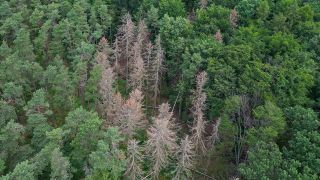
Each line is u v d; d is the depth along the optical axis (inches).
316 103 2412.6
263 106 2257.6
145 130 2600.9
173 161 2255.2
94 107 2610.7
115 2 3695.9
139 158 2063.2
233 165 2436.0
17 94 2518.5
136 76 2679.6
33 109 2345.0
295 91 2415.1
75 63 2822.3
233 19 3117.6
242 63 2600.9
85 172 2159.2
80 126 2132.1
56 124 2706.7
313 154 1910.7
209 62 2581.2
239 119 2348.7
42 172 2267.5
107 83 2421.3
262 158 1962.4
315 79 2527.1
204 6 3437.5
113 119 2420.0
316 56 2763.3
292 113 2206.0
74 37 3073.3
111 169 2009.1
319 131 2121.1
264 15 3193.9
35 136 2265.0
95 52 3129.9
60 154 1971.0
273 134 2054.6
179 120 2839.6
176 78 2965.1
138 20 3390.7
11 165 2207.2
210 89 2536.9
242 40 2800.2
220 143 2359.7
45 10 3304.6
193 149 2416.3
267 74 2401.6
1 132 2266.2
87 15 3422.7
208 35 2989.7
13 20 3105.3
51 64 2925.7
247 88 2439.7
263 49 2792.8
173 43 2854.3
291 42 2785.4
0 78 2623.0
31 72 2790.4
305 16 3112.7
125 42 3127.5
